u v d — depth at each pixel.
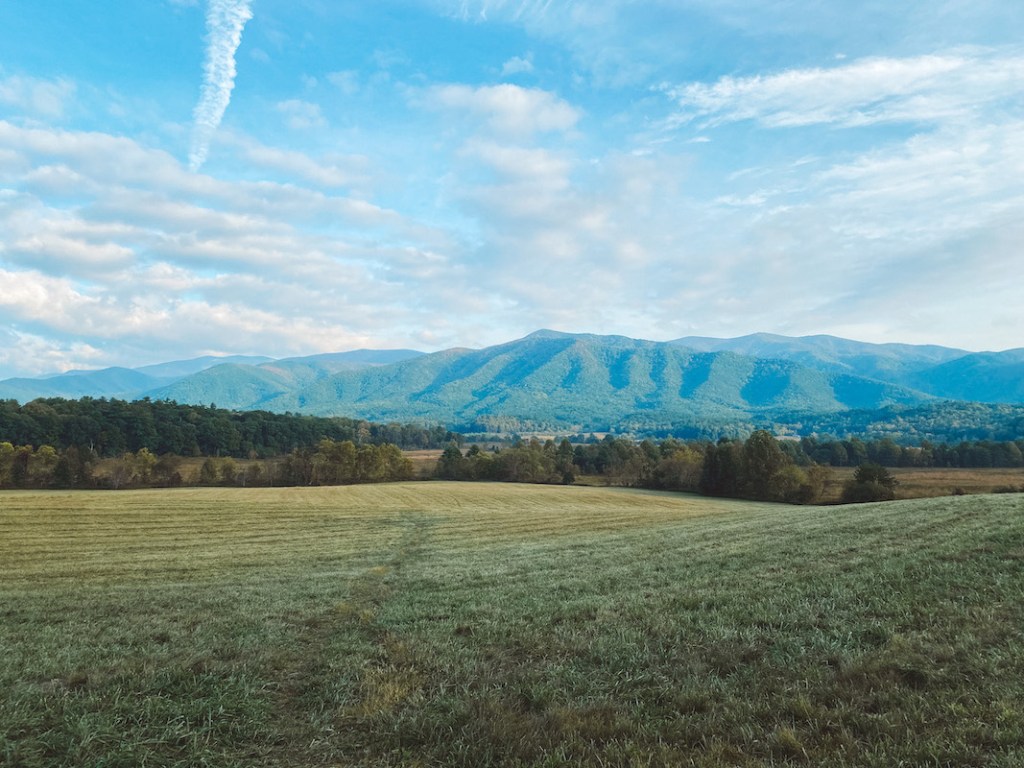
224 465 98.00
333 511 48.91
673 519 41.75
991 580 10.66
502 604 12.91
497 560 22.05
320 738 6.30
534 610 11.94
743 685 7.13
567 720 6.35
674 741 5.85
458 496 71.62
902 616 9.12
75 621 12.71
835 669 7.32
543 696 7.14
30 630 11.88
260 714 6.88
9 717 6.44
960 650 7.38
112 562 25.09
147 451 94.81
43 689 7.58
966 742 5.24
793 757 5.33
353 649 9.67
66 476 87.44
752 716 6.18
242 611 13.33
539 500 69.06
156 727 6.39
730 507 65.94
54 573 22.08
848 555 15.14
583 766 5.45
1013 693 6.02
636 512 50.09
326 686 7.86
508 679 7.85
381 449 107.94
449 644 9.72
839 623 9.07
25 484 85.56
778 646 8.34
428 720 6.46
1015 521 17.70
